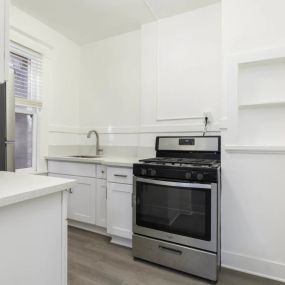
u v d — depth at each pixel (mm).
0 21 996
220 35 2305
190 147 2295
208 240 1652
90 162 2424
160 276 1718
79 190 2527
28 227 860
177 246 1768
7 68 1032
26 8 2420
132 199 2008
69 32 2926
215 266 1630
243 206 1818
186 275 1736
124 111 2941
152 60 2639
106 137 3066
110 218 2207
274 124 1865
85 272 1749
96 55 3162
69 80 3137
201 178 1671
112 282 1634
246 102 1917
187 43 2463
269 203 1741
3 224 773
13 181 1004
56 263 983
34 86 2672
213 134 2328
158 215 1862
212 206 1643
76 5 2361
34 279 887
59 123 2982
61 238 1005
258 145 1808
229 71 1850
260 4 1749
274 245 1726
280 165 1707
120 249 2121
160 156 2467
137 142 2838
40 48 2709
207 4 2332
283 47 1665
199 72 2404
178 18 2506
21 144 2578
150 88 2646
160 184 1815
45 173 2754
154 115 2623
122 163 2102
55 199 977
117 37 2992
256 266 1769
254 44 1769
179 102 2500
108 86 3064
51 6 2381
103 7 2387
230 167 1857
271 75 1845
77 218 2543
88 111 3227
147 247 1894
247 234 1807
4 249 778
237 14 1822
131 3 2312
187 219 1741
